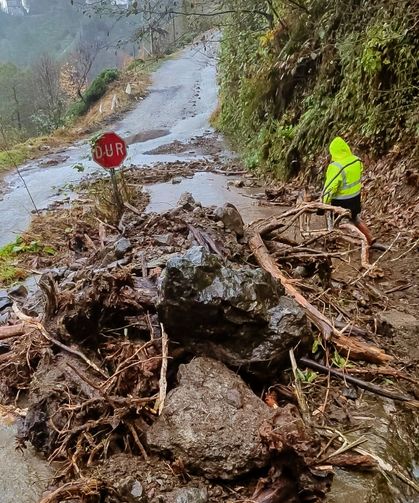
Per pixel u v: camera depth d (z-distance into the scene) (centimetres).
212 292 282
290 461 232
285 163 1018
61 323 322
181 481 238
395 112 748
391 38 749
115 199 723
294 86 1127
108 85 2728
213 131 1806
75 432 269
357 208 575
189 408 254
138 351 295
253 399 262
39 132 2852
